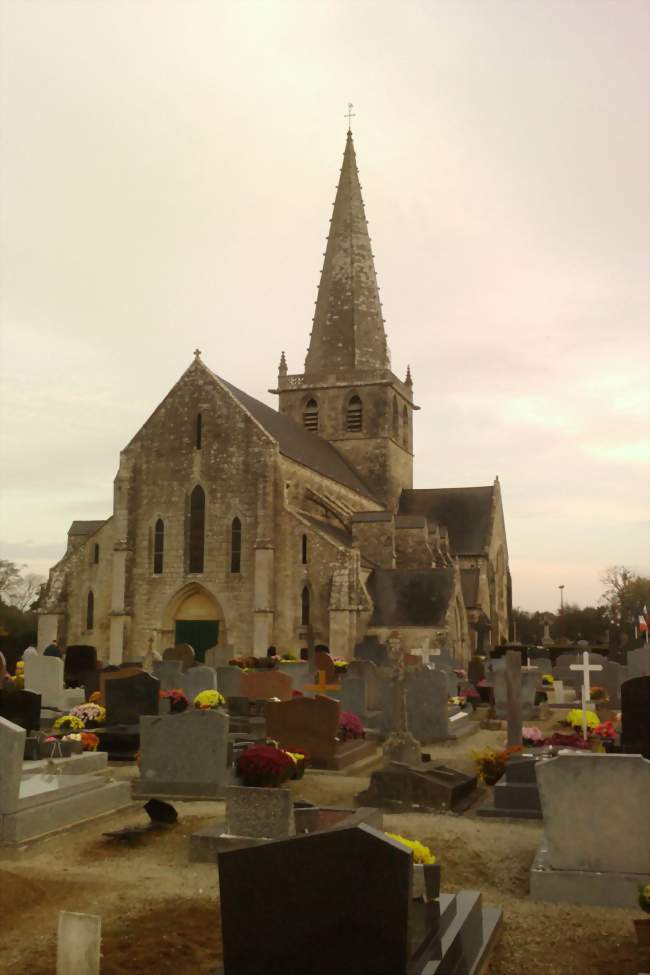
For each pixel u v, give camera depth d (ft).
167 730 61.21
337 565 174.40
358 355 249.75
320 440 244.42
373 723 95.76
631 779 39.96
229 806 45.34
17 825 46.75
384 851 26.02
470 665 150.41
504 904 39.29
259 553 177.17
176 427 188.55
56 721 78.79
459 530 254.88
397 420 258.37
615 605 388.78
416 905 32.22
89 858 45.55
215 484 184.14
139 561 186.70
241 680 103.40
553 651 209.87
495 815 54.39
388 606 186.91
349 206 257.34
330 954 26.22
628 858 39.68
